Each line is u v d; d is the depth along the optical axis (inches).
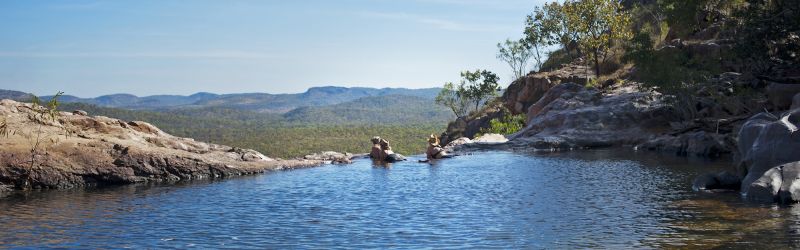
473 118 4530.0
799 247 728.3
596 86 3358.8
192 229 951.0
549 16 4397.1
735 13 2529.5
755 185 1071.0
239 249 816.9
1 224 997.8
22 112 1676.9
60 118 1740.9
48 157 1501.0
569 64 4274.1
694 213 971.3
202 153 1847.9
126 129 1847.9
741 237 792.3
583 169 1692.9
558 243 811.4
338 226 962.1
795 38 2325.3
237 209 1139.3
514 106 4065.0
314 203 1204.5
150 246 837.8
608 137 2527.1
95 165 1539.1
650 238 815.1
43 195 1349.7
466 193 1305.4
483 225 944.9
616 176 1507.1
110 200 1263.5
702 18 3403.1
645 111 2566.4
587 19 3875.5
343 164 2130.9
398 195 1298.0
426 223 973.2
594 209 1053.8
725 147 1972.2
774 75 2352.4
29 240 875.4
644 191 1240.2
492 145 2551.7
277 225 977.5
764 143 1162.6
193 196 1316.4
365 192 1354.6
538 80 3878.0
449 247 805.9
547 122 2731.3
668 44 3508.9
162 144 1838.1
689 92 2338.8
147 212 1110.4
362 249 806.5
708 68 2381.9
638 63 2519.7
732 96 2319.1
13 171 1441.9
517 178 1545.3
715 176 1248.8
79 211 1125.1
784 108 2042.3
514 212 1051.9
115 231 938.7
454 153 2463.1
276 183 1542.8
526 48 4606.3
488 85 4936.0
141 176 1589.6
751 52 2340.1
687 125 2320.4
